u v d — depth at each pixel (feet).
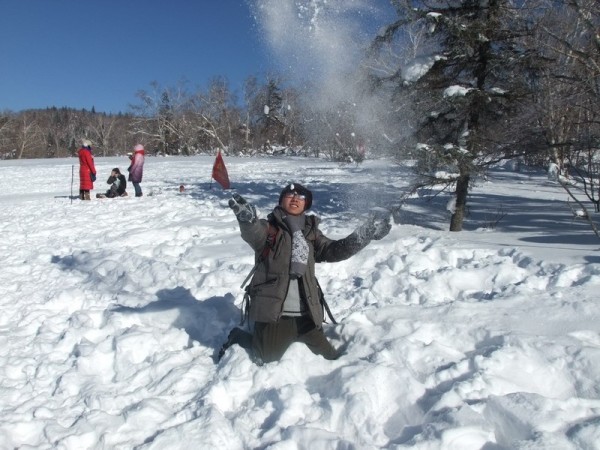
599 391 10.66
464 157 25.85
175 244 27.09
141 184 65.92
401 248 22.21
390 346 12.69
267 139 157.99
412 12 24.54
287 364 12.29
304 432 9.89
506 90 26.22
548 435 9.05
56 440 10.47
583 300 14.29
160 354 13.91
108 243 29.01
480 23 24.62
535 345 12.07
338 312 16.49
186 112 224.12
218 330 15.52
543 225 27.94
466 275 17.90
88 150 50.37
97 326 16.56
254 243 13.29
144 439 10.47
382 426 10.52
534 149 26.53
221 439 10.11
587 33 25.58
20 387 12.88
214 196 47.88
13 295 20.31
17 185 74.08
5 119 290.35
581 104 26.40
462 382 10.84
